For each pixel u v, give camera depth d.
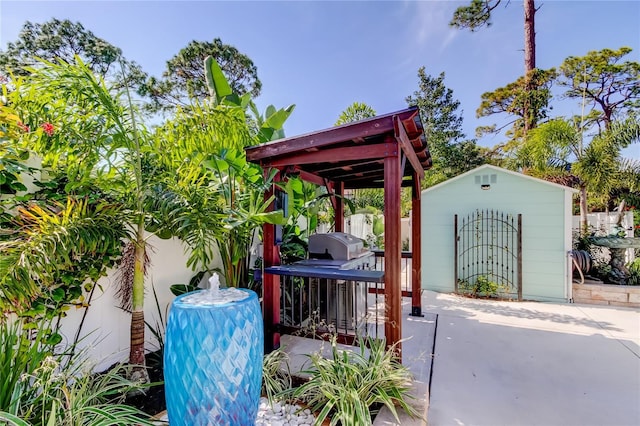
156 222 2.64
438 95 17.56
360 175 4.95
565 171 7.79
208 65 4.48
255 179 3.60
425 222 6.81
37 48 11.51
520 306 5.48
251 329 1.82
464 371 3.14
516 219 6.10
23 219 2.18
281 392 2.43
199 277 3.82
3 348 1.92
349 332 3.83
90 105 2.46
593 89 12.65
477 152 16.53
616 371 3.10
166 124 2.75
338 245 3.61
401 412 2.32
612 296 5.52
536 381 2.94
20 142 2.29
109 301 2.94
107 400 2.21
